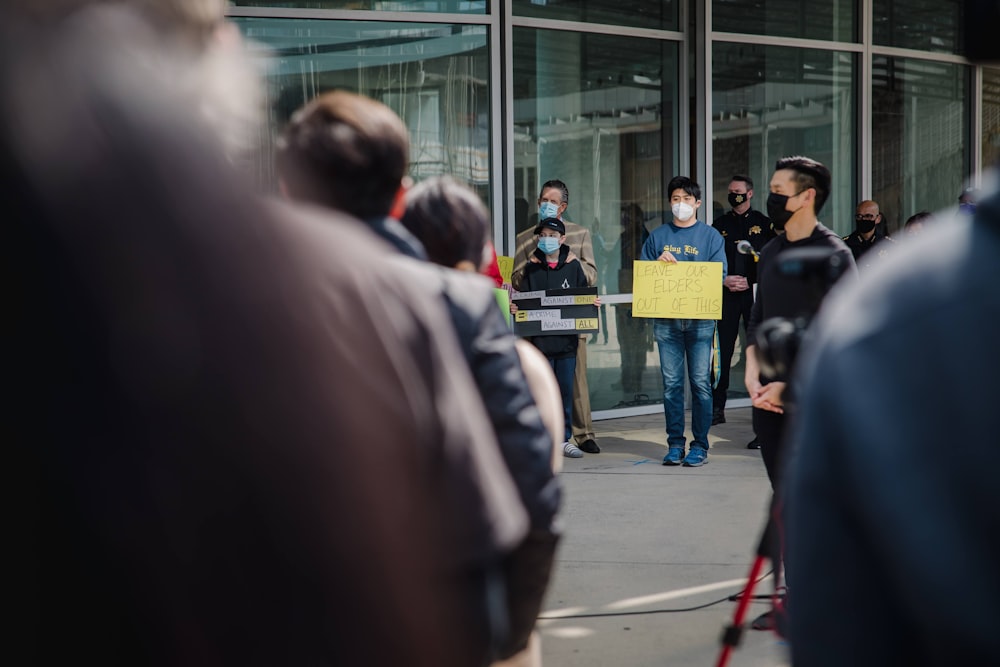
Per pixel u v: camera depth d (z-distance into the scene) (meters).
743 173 10.70
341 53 9.12
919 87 12.06
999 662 0.89
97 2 0.73
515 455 2.09
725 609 5.03
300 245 0.77
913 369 0.93
